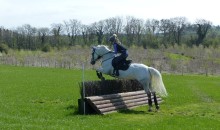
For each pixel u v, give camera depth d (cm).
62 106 2359
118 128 1678
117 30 14800
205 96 3231
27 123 1722
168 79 5194
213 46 11981
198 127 1756
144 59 8500
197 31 14150
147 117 2073
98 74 2409
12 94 2919
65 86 3688
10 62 8450
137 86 2706
